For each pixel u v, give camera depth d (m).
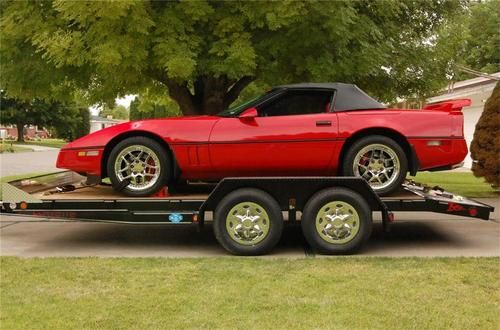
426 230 7.58
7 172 19.53
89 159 6.21
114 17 7.41
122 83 9.81
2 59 9.70
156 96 14.48
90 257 5.91
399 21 10.52
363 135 6.13
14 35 8.96
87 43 8.21
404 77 11.14
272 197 6.06
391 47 9.78
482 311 4.07
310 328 3.75
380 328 3.75
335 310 4.10
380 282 4.81
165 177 6.22
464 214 6.32
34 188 7.01
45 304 4.30
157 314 4.05
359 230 6.01
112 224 8.39
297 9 7.66
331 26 7.98
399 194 6.51
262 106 6.30
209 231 7.71
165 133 6.12
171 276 5.07
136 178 6.27
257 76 9.55
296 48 8.74
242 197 5.99
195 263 5.59
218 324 3.84
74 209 6.31
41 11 8.89
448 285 4.71
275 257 5.94
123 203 6.23
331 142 6.04
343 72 8.91
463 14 11.26
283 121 6.10
